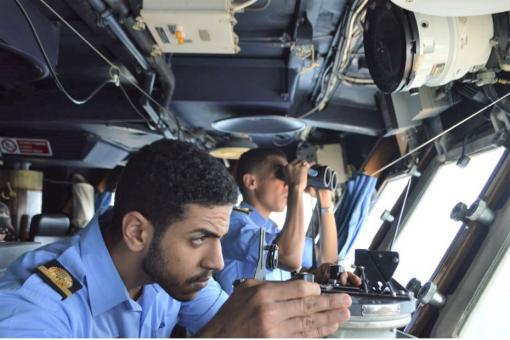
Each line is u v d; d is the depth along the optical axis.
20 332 0.76
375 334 0.90
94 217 1.05
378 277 1.11
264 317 0.69
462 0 1.00
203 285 0.90
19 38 1.94
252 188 2.04
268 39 2.48
